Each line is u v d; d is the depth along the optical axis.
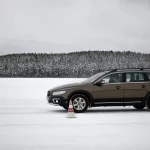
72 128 10.65
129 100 15.52
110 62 176.38
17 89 37.66
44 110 16.81
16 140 8.66
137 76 15.67
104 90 15.37
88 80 16.08
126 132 9.85
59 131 10.06
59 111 16.28
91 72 175.88
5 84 53.28
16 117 13.73
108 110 16.70
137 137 9.05
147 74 15.75
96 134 9.52
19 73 179.00
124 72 15.65
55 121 12.35
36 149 7.57
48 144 8.13
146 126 11.03
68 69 178.50
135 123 11.73
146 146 7.88
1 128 10.73
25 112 15.78
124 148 7.65
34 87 42.38
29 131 10.10
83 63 177.25
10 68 178.50
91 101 15.34
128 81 15.57
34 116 14.08
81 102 15.28
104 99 15.37
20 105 19.67
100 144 8.12
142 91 15.56
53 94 15.51
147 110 16.61
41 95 28.39
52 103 15.66
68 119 12.93
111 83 15.45
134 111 16.08
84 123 11.77
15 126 11.16
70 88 15.37
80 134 9.54
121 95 15.45
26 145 8.02
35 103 21.09
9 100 23.44
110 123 11.75
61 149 7.55
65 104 15.35
